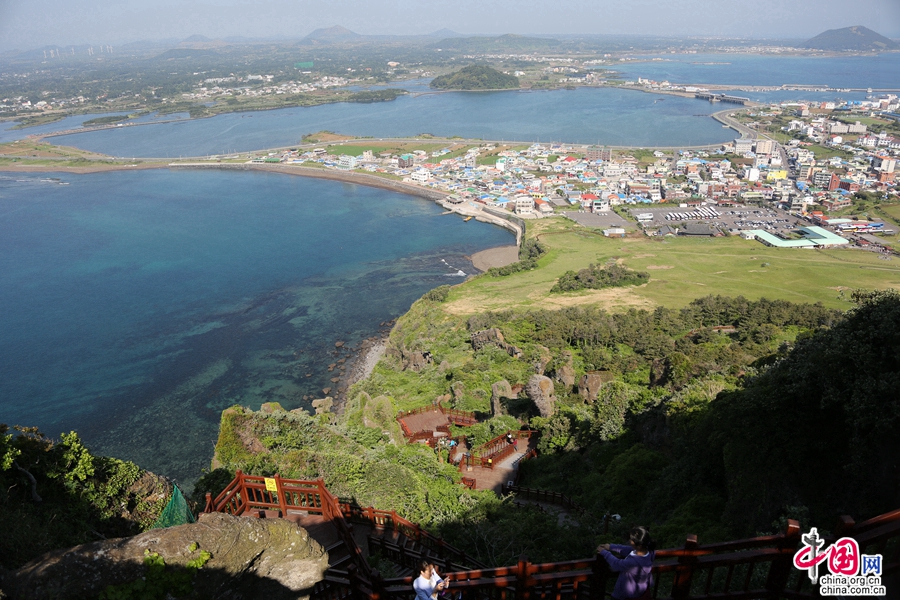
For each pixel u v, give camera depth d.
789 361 32.44
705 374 55.84
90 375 98.19
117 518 25.03
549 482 41.28
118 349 107.31
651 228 183.88
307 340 110.12
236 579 13.12
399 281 140.62
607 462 41.47
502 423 51.66
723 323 97.44
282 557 14.09
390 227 187.12
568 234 174.50
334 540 19.12
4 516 19.11
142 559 12.13
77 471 24.33
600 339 87.62
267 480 20.12
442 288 124.44
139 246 167.25
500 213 198.00
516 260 155.88
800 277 127.44
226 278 142.62
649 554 10.69
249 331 114.19
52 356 104.88
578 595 11.53
